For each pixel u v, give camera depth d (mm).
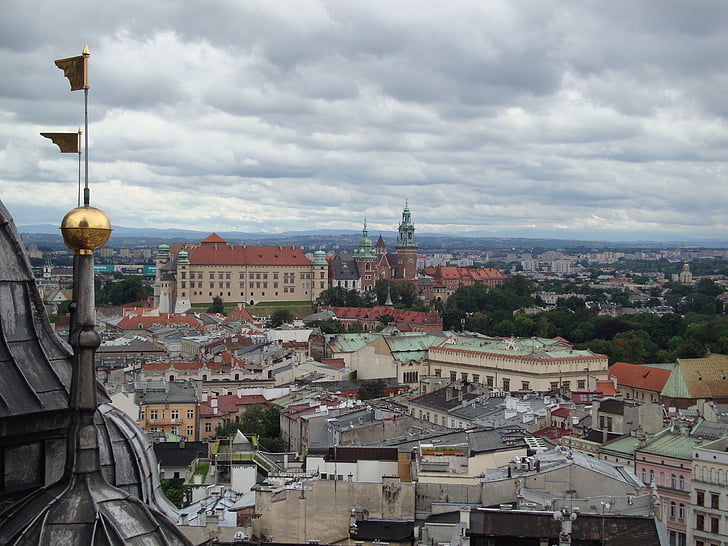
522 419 194000
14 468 25391
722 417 179125
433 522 107500
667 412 197500
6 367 25625
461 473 119688
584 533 88938
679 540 140625
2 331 25844
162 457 168750
